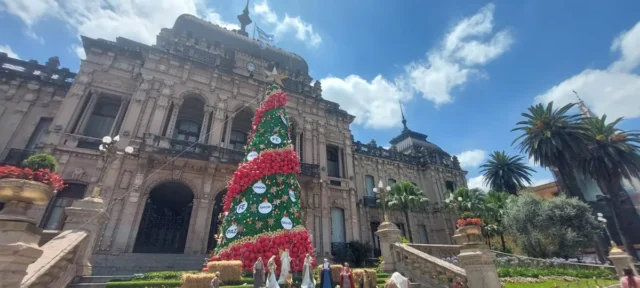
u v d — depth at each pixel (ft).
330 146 94.79
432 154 130.00
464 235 33.22
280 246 41.93
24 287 18.97
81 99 63.00
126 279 34.81
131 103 64.75
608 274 55.11
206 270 35.94
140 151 58.34
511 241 92.48
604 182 96.99
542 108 103.09
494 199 102.99
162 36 79.61
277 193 46.91
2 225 16.30
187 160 62.80
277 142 52.54
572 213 73.87
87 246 30.58
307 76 102.73
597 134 98.63
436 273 36.65
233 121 84.07
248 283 36.19
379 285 37.99
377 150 117.91
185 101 78.23
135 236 53.93
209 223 61.21
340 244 76.89
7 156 56.03
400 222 105.19
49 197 18.61
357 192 101.60
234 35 95.71
